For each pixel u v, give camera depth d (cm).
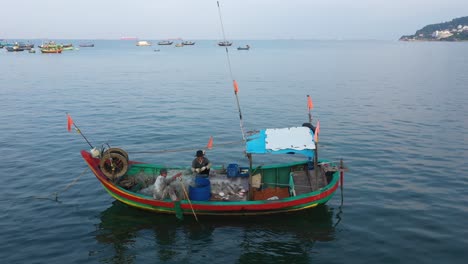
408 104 3681
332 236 1316
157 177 1491
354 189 1695
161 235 1338
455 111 3322
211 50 19475
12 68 7625
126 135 2645
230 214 1429
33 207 1536
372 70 7375
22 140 2475
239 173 1606
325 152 2223
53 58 11262
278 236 1324
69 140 2491
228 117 3222
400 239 1290
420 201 1570
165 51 18225
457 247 1237
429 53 14438
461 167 1955
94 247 1263
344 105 3691
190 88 4969
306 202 1414
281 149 1398
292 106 3678
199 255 1221
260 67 8288
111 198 1630
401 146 2331
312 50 19125
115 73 7019
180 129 2812
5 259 1186
